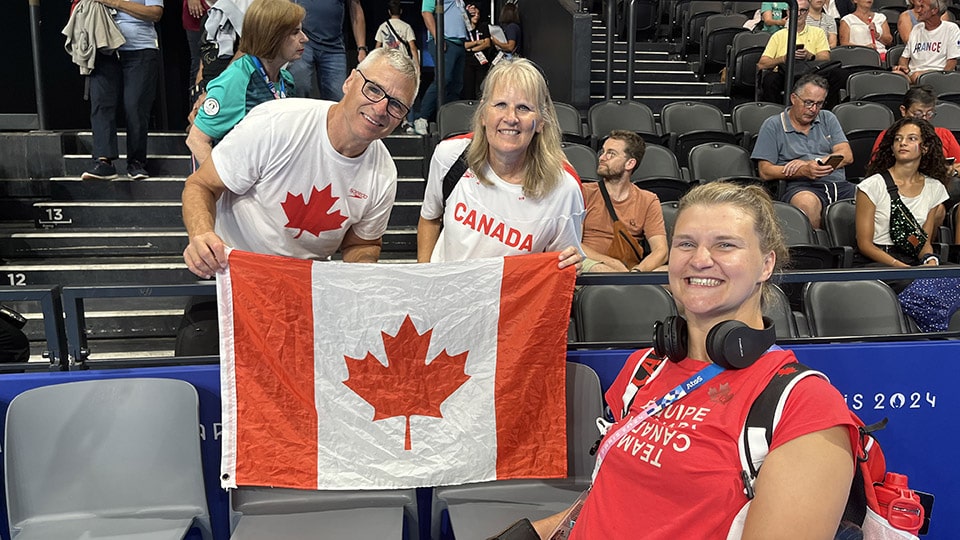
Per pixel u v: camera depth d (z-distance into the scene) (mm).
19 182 5379
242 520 2377
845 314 3307
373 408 2410
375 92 2229
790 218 4203
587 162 4977
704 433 1472
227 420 2334
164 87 7750
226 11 3664
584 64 6281
